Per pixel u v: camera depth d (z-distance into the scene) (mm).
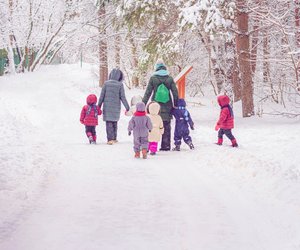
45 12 35844
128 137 12672
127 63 30672
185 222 4734
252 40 23891
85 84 30141
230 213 5070
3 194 5523
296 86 18500
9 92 24203
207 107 22484
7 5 33906
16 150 8664
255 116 17219
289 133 12461
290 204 5387
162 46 17797
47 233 4324
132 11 17359
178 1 16531
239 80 22219
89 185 6328
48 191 5941
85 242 4098
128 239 4199
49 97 23281
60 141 11680
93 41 28062
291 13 19438
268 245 4086
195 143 10977
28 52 39281
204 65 30562
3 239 4121
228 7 15508
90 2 28938
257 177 6668
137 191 6027
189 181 6672
